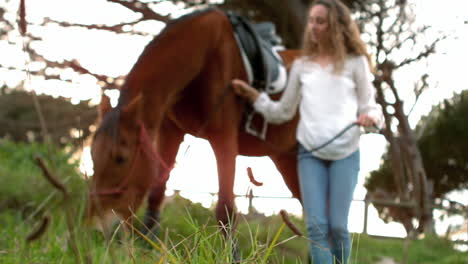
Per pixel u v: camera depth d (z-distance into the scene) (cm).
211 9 456
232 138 440
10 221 456
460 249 696
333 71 365
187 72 427
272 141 486
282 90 486
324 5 367
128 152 378
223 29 450
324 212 354
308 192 361
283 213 174
